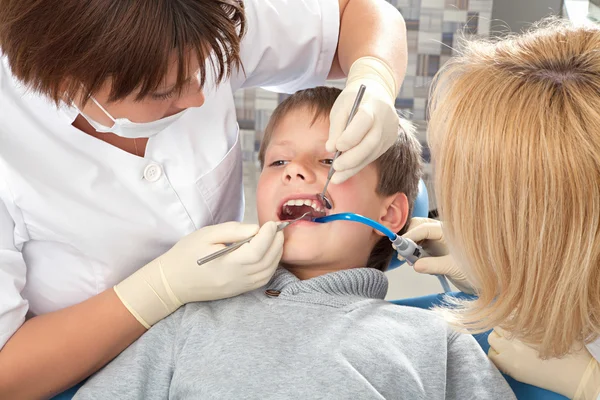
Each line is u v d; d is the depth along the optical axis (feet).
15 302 3.83
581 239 3.12
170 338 4.10
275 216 4.58
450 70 3.58
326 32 4.89
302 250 4.42
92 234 4.10
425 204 5.61
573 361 3.96
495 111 3.19
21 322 3.94
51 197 3.94
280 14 4.71
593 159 3.02
